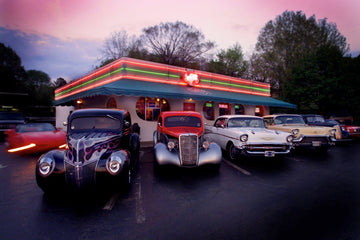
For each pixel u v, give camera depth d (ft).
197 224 10.08
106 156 14.05
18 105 92.07
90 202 12.62
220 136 25.98
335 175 18.44
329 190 14.75
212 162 18.43
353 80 56.18
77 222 10.27
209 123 47.39
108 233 9.30
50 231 9.47
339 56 58.65
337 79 55.36
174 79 41.04
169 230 9.54
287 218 10.69
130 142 20.56
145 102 38.88
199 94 37.76
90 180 13.05
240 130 23.39
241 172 19.22
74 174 12.87
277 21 83.05
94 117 17.29
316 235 9.12
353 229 9.62
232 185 15.74
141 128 37.91
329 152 29.73
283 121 31.71
